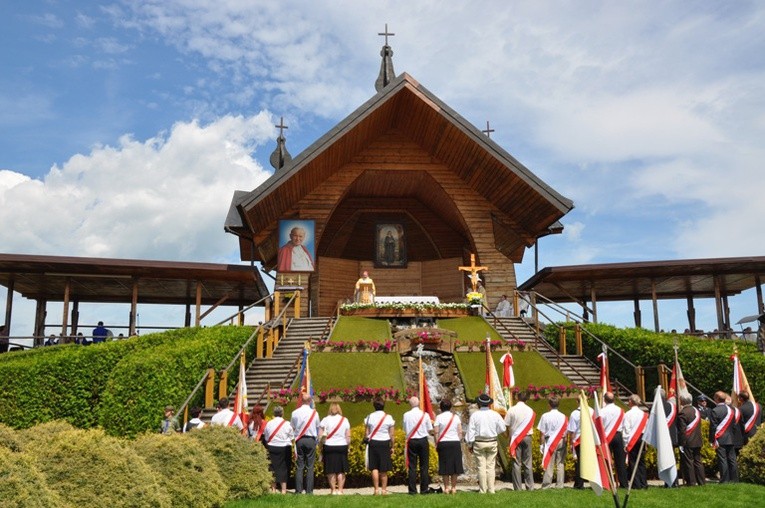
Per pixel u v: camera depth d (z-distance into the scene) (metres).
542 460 14.02
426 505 10.67
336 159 30.23
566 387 19.19
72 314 34.53
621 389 21.55
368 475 14.73
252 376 20.81
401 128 31.98
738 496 11.39
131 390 17.05
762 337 22.86
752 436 13.99
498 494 11.75
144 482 8.97
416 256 36.62
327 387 19.16
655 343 21.98
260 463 12.01
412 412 12.78
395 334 21.95
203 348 19.66
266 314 26.00
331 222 35.75
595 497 11.34
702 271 29.73
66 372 19.36
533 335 24.77
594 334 24.05
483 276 31.16
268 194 26.84
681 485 13.48
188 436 11.43
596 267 29.11
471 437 12.62
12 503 6.81
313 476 13.52
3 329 27.84
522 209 30.44
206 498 10.31
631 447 12.83
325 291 34.88
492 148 27.97
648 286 33.84
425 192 34.38
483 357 21.53
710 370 20.56
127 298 35.19
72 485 8.43
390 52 35.53
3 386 18.66
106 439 9.12
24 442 10.05
